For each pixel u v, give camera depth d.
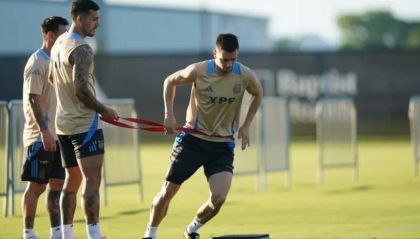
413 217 31.77
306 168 55.47
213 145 24.20
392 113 79.50
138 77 80.12
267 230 28.95
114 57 80.00
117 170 36.47
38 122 24.03
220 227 29.80
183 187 44.12
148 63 80.12
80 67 22.14
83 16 22.66
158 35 114.94
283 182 46.72
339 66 80.12
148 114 80.06
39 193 25.28
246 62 80.69
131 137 36.91
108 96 79.94
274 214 33.19
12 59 76.56
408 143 76.25
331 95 80.25
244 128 24.52
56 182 25.12
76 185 23.91
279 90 80.69
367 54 79.56
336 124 45.56
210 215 24.62
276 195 40.12
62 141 23.44
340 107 45.47
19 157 33.22
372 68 79.56
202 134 24.09
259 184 45.03
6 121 32.81
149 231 24.64
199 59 80.25
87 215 22.94
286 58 80.56
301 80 80.69
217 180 24.00
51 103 24.78
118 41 110.56
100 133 23.05
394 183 45.34
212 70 23.78
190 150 24.20
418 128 48.91
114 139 36.19
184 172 24.19
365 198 38.50
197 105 24.09
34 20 94.75
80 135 22.78
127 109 36.22
